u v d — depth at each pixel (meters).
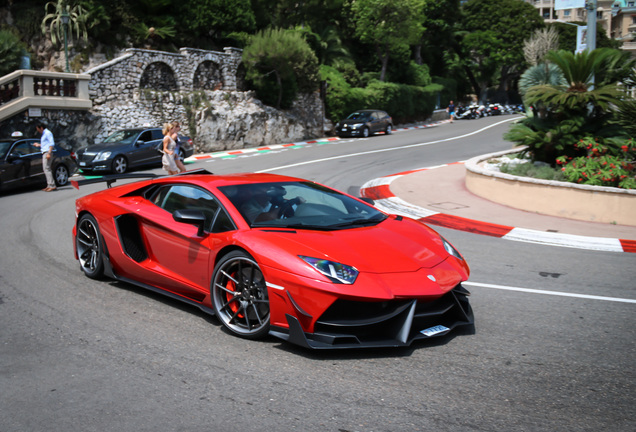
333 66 35.03
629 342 3.91
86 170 16.17
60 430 2.65
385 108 34.78
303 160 18.72
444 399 2.97
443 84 49.53
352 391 3.06
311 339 3.48
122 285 5.18
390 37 37.56
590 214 9.01
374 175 14.90
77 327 4.07
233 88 25.66
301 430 2.63
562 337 3.99
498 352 3.67
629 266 6.37
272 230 3.93
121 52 24.70
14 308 4.50
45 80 18.25
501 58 56.09
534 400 2.98
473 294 5.12
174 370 3.33
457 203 10.59
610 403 2.95
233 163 18.00
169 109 21.95
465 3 59.75
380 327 3.62
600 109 10.70
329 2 37.09
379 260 3.71
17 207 10.42
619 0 111.56
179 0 26.70
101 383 3.16
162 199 4.80
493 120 41.28
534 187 9.71
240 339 3.84
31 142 13.31
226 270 3.95
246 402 2.92
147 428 2.66
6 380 3.21
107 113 20.06
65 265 5.91
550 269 6.17
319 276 3.43
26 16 24.03
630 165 9.77
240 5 27.61
